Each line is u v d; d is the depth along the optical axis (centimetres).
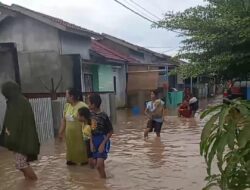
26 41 1966
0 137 872
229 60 866
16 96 802
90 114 853
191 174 842
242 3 852
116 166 941
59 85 1786
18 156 808
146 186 761
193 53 998
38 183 804
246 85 1786
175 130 1630
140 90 2900
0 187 782
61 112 1441
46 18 1886
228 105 331
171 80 3838
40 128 1327
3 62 1388
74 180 819
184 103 2228
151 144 1262
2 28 1986
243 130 312
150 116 1406
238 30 841
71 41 2066
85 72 2353
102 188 757
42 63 1828
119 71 2956
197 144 1244
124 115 2370
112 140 1362
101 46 3042
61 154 1109
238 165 324
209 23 931
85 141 916
